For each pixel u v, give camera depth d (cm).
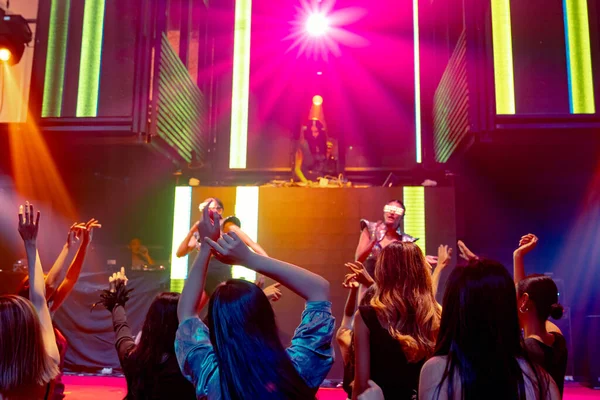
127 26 766
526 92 701
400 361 199
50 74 761
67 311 761
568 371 753
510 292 160
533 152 768
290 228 816
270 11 1048
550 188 938
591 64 700
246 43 1040
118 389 622
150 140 756
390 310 204
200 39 1016
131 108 746
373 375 201
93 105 750
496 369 153
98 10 774
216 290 142
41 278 209
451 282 166
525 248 273
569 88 698
